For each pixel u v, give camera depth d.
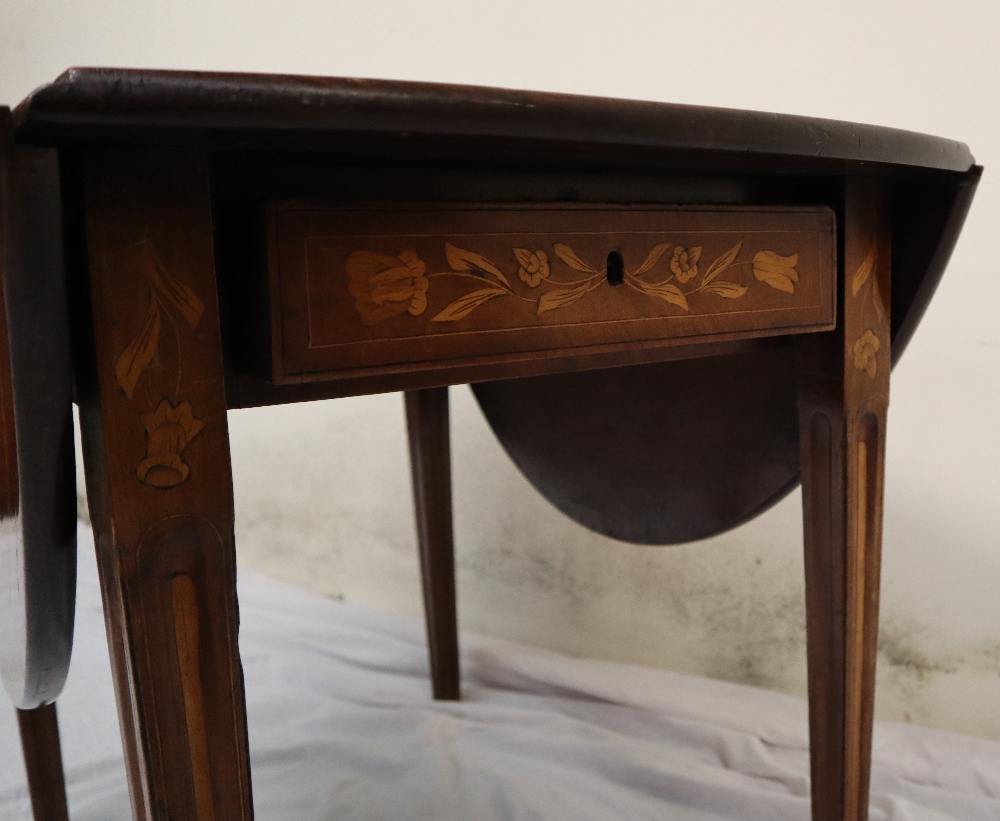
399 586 1.64
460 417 1.52
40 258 0.42
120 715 0.55
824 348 0.75
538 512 1.46
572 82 1.31
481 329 0.54
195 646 0.49
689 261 0.63
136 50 1.86
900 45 1.08
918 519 1.15
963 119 1.05
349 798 1.04
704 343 0.72
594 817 0.99
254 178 0.51
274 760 1.13
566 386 1.09
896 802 0.99
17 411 0.44
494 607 1.55
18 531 0.49
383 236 0.50
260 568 1.83
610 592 1.42
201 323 0.47
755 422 0.90
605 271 0.59
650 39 1.24
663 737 1.18
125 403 0.45
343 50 1.54
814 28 1.13
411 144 0.47
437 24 1.42
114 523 0.46
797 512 1.24
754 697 1.25
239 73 0.40
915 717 1.19
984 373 1.09
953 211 0.73
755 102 1.18
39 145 0.41
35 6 2.06
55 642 0.55
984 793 1.03
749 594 1.30
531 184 0.59
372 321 0.50
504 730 1.18
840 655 0.78
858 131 0.60
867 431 0.77
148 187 0.45
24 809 1.01
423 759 1.11
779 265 0.68
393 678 1.39
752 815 0.99
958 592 1.14
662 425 1.00
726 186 0.69
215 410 0.48
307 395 0.54
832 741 0.80
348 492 1.68
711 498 0.96
